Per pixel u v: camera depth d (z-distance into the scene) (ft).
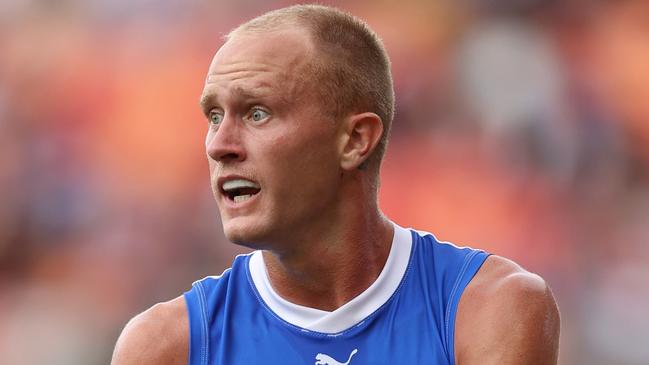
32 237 155.22
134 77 166.61
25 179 157.99
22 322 146.61
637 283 143.74
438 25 163.22
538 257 148.36
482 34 161.68
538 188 152.05
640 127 157.79
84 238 155.53
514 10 163.84
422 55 161.68
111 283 151.33
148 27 169.48
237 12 168.86
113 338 146.41
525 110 155.74
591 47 161.89
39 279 152.87
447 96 158.92
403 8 165.58
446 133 156.56
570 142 154.51
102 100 165.58
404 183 152.56
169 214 155.63
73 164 159.94
